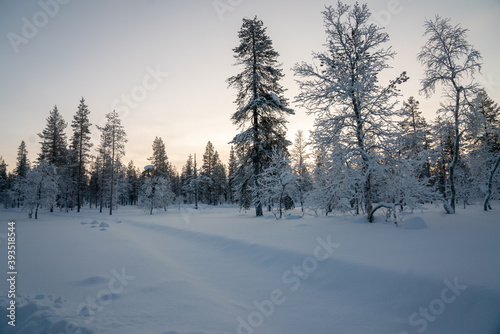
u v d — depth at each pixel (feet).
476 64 46.32
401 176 35.17
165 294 16.22
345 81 36.96
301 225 36.52
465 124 49.90
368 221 34.37
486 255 17.11
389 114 35.99
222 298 16.10
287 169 57.57
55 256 26.43
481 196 67.72
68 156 133.59
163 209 140.15
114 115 119.14
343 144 37.91
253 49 64.64
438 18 49.24
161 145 170.60
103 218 87.40
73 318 12.17
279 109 62.80
